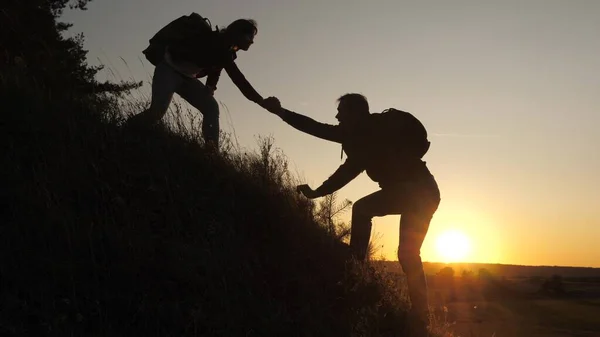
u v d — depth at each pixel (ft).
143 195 15.83
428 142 18.74
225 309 13.47
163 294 13.12
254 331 13.34
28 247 13.12
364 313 15.78
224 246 15.38
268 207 17.43
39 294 12.17
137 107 19.53
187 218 15.76
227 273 14.58
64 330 11.59
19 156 15.49
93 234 13.83
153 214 15.38
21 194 14.23
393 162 18.31
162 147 18.03
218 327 12.88
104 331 11.95
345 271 16.92
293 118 19.56
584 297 138.10
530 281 201.87
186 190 16.67
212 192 17.10
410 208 18.39
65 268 12.84
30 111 16.90
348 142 18.83
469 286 116.06
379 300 16.78
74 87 19.63
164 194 16.10
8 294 11.91
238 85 19.67
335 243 18.43
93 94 19.15
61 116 17.34
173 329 12.45
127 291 12.90
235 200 17.17
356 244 19.04
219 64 19.43
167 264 13.80
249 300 14.12
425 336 16.66
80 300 12.37
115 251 13.64
